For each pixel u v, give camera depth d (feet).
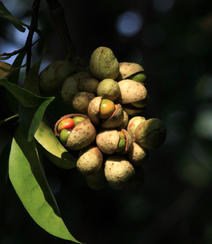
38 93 2.13
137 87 2.13
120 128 2.11
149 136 2.10
